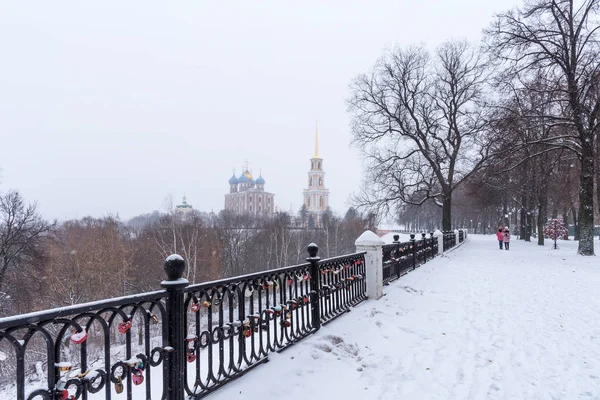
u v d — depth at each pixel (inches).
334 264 249.0
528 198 1317.7
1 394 372.5
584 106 660.1
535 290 363.6
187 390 125.0
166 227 1566.2
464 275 466.9
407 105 1082.1
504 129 706.2
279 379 152.1
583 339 216.4
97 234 1360.7
